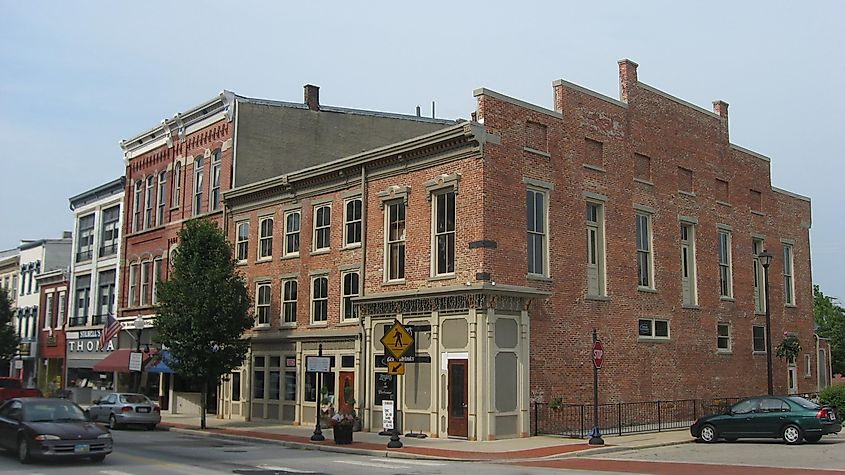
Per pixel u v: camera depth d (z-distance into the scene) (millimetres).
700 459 20906
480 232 26344
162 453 22750
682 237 35625
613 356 30609
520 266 27359
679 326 34219
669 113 35469
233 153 39562
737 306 38125
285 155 40906
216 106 41219
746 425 24969
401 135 44219
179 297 32531
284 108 41219
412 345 25047
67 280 57688
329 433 29344
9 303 60625
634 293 32062
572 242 29594
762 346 39531
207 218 35750
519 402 26609
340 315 32156
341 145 42562
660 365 32844
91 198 54938
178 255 33625
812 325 43969
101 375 51000
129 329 46750
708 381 35312
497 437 25688
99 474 17375
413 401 27969
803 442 24438
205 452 23266
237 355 33219
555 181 29219
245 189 37812
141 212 48125
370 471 18312
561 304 28750
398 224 30031
